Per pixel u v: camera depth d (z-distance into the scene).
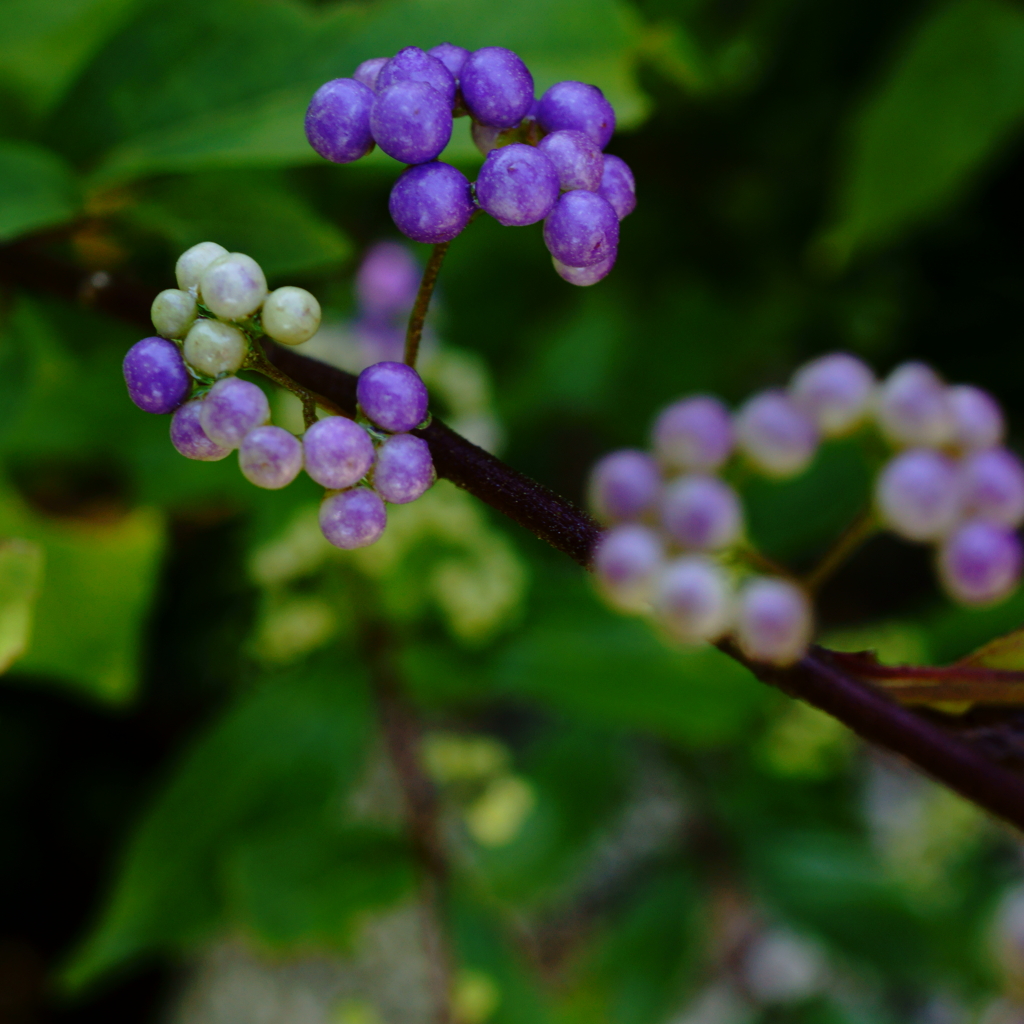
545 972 0.52
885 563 0.68
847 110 0.48
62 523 0.30
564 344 0.52
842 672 0.17
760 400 0.24
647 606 0.17
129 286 0.20
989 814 0.17
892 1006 0.56
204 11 0.21
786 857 0.45
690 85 0.30
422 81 0.16
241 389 0.16
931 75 0.39
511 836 0.38
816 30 0.48
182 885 0.34
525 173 0.16
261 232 0.22
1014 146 0.50
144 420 0.33
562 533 0.17
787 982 0.54
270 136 0.21
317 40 0.21
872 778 0.60
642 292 0.53
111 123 0.22
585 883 0.55
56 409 0.32
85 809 0.61
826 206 0.51
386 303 0.35
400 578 0.33
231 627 0.42
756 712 0.36
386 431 0.16
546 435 0.60
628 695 0.35
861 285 0.53
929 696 0.17
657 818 0.57
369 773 0.43
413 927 0.62
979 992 0.47
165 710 0.60
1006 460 0.21
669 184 0.51
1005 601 0.26
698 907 0.45
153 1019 0.63
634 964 0.45
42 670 0.29
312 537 0.32
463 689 0.35
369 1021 0.37
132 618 0.29
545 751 0.42
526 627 0.36
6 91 0.25
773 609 0.16
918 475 0.21
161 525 0.30
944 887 0.51
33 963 0.62
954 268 0.54
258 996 0.61
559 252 0.16
